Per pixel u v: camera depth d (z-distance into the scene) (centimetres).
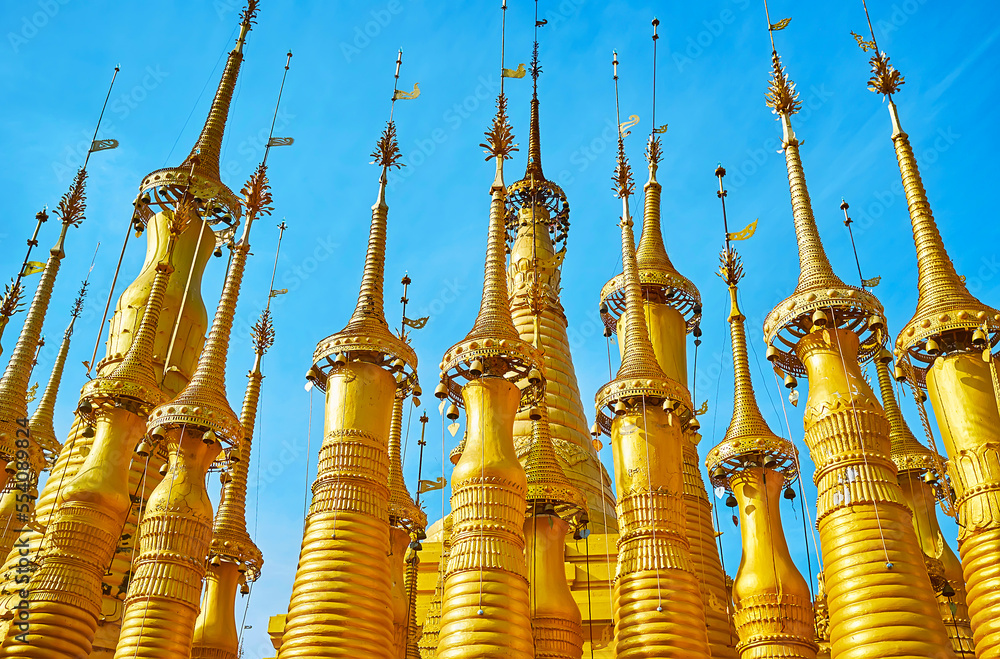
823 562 2297
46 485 3378
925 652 2073
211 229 4219
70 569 2777
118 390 3056
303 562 2566
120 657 2602
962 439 2322
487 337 2709
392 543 3306
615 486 2689
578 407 4225
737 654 2775
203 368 3100
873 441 2350
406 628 3159
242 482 3466
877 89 2825
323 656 2391
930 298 2483
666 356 3347
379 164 3228
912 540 2242
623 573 2494
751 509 2912
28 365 3538
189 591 2742
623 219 3133
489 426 2644
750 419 3053
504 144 3139
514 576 2412
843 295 2492
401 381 2941
